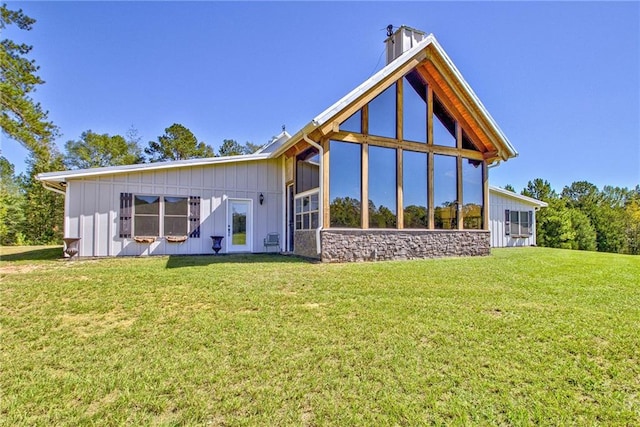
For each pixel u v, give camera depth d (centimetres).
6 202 2058
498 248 1547
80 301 436
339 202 905
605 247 3275
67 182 948
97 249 970
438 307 415
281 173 1232
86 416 201
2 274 632
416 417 200
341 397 221
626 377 248
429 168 1045
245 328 339
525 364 266
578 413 206
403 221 987
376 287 523
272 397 219
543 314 388
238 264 792
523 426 194
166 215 1053
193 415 201
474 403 215
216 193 1126
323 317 375
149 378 242
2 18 1250
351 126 931
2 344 303
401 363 266
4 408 208
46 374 250
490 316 381
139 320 364
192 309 404
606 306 424
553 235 2695
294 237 1091
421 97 1055
